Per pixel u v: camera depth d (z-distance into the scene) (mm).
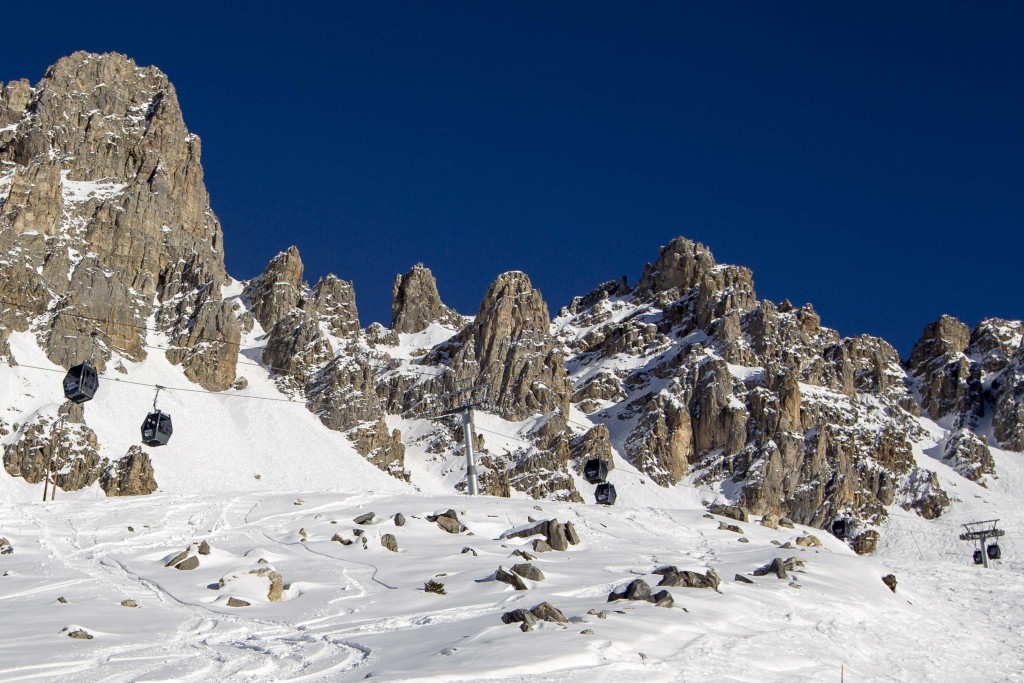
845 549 78250
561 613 36719
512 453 192875
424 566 54781
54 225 184250
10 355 148250
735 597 45969
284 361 197625
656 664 32156
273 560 57500
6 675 29375
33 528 72625
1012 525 182625
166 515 78625
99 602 45469
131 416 154250
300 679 29797
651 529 75250
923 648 44000
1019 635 50031
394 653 33062
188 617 42094
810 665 36750
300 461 161500
